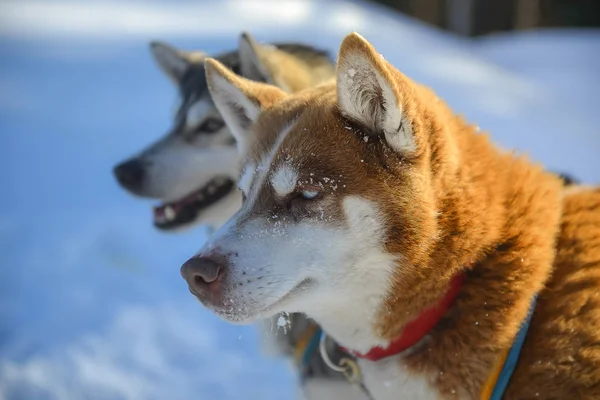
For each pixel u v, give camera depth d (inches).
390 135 72.6
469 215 74.6
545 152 262.7
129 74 350.9
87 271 169.3
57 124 274.5
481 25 673.6
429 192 73.5
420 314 75.4
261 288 74.7
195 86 135.3
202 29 461.1
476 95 355.9
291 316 110.8
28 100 302.7
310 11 592.4
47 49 392.5
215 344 146.7
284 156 77.7
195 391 132.9
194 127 131.3
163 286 165.3
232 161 129.0
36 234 185.0
